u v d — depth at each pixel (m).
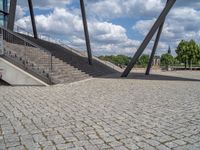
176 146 4.17
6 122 5.52
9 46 15.26
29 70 12.78
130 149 4.02
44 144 4.20
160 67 51.91
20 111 6.63
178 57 59.84
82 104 7.75
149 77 22.16
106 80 17.69
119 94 10.12
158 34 26.19
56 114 6.34
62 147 4.07
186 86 13.88
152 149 4.03
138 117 6.12
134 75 25.48
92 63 29.23
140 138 4.55
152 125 5.41
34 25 28.86
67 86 12.91
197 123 5.61
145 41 21.34
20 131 4.88
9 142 4.28
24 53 14.84
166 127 5.27
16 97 8.98
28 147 4.06
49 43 27.53
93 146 4.12
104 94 10.06
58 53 23.31
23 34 22.98
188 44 58.69
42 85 12.77
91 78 19.61
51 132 4.84
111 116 6.19
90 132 4.87
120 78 20.28
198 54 58.47
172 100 8.76
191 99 9.03
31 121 5.63
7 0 25.44
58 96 9.35
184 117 6.17
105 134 4.75
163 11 20.11
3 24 25.12
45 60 16.89
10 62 12.73
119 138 4.54
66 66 18.91
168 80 18.66
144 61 60.78
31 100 8.38
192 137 4.63
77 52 35.69
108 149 4.00
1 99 8.51
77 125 5.35
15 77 12.73
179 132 4.93
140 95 9.91
